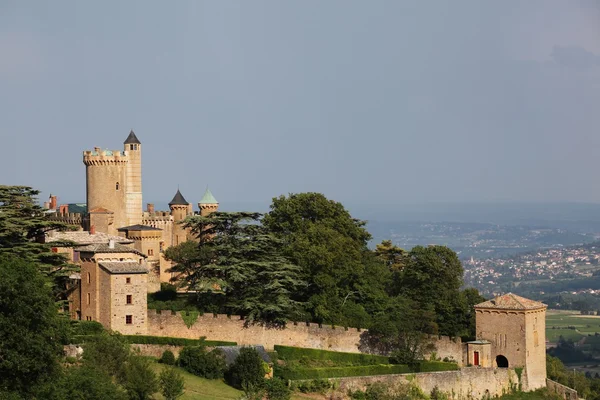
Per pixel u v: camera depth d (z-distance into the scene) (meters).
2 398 174.12
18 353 178.38
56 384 183.38
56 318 188.88
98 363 199.75
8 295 178.88
